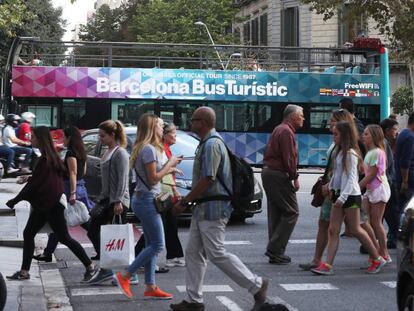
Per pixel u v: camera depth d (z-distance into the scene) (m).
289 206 17.95
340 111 16.75
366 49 50.78
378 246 18.11
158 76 48.91
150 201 13.98
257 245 21.14
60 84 47.62
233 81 49.91
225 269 12.65
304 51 51.38
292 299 14.55
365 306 13.98
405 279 11.00
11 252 19.31
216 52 51.16
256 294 12.59
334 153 16.73
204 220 12.71
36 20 87.88
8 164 35.84
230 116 50.00
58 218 15.61
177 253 17.73
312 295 14.90
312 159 50.75
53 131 47.16
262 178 18.12
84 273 16.77
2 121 37.41
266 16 91.44
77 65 51.38
